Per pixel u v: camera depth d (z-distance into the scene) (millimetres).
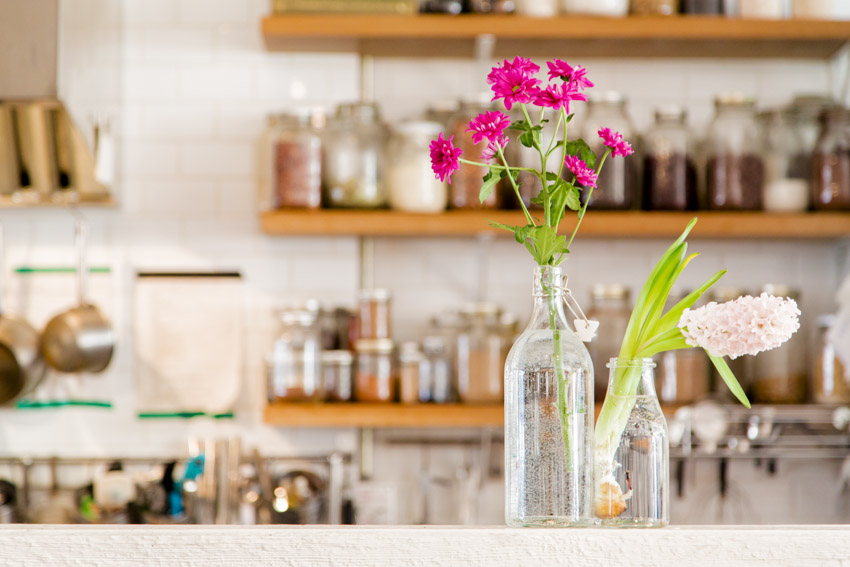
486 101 2578
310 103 2879
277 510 2561
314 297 2859
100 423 2816
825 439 2703
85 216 2852
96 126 2598
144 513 2605
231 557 1094
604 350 2580
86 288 2838
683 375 2617
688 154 2598
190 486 2592
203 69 2881
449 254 2885
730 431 2662
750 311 1061
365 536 1095
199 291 2848
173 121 2871
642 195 2613
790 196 2561
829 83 2922
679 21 2596
